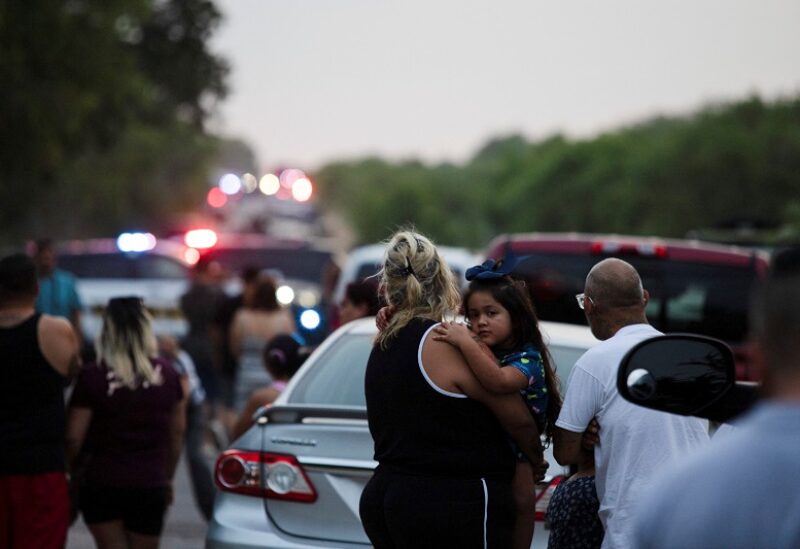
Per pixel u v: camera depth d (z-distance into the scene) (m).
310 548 16.41
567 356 17.92
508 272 14.06
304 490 16.58
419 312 13.48
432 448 13.19
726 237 47.78
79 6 88.50
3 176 86.00
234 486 16.95
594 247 27.48
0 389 18.06
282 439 16.83
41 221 178.50
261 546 16.52
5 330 18.09
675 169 148.00
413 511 13.10
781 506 6.47
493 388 13.06
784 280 6.78
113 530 19.56
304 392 17.77
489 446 13.25
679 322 27.25
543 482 16.03
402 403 13.25
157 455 19.62
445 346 13.19
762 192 139.00
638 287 13.80
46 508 18.20
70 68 85.94
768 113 147.75
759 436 6.63
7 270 18.12
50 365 18.19
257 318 35.12
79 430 19.33
